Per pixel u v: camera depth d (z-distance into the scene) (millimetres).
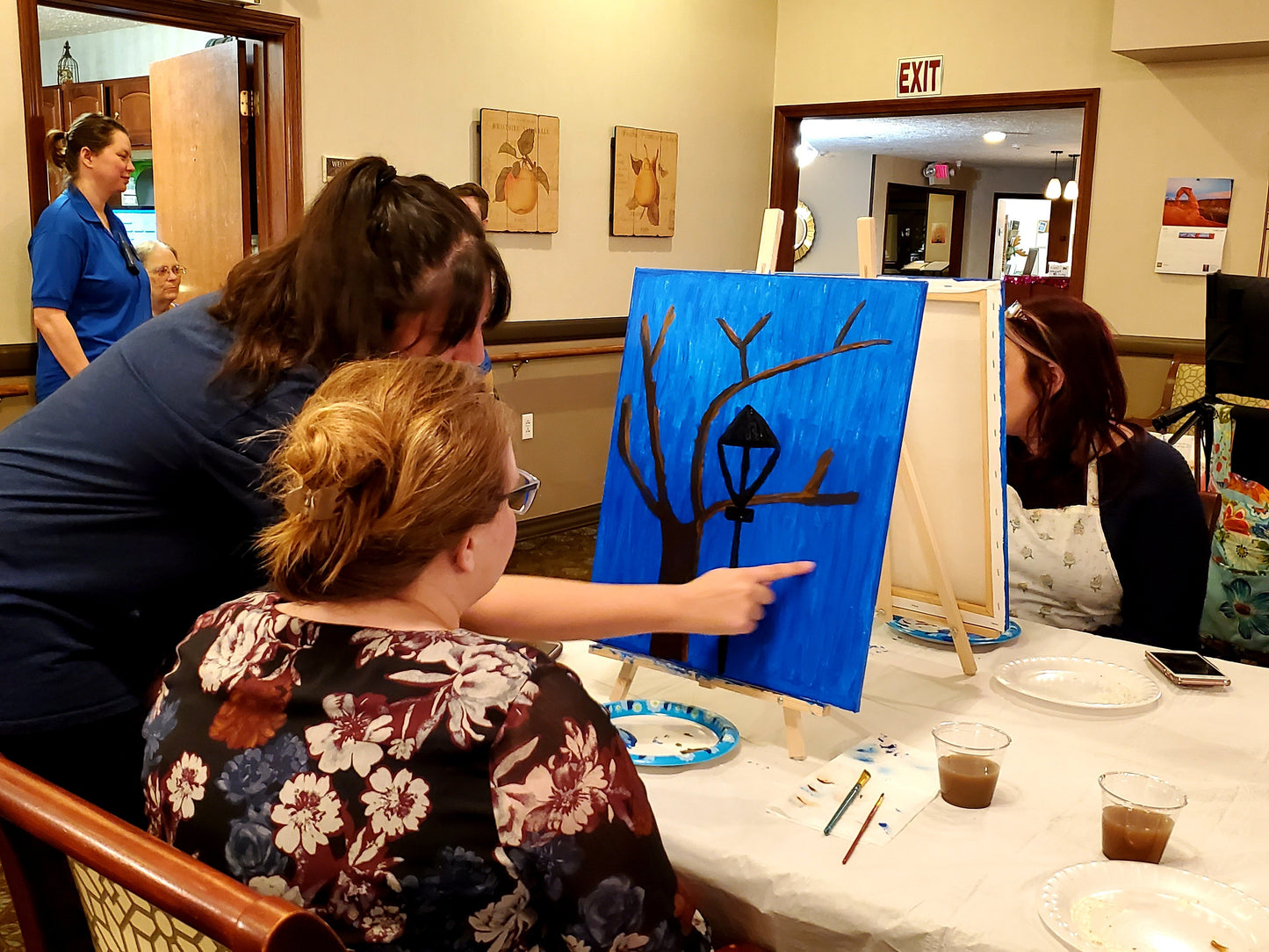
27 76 3227
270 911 631
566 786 756
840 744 1325
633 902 789
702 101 5570
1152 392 5000
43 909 918
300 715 773
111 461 1076
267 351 1025
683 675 1389
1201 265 4836
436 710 752
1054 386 1767
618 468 1518
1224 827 1115
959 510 1509
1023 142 10008
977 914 956
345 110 4070
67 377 3221
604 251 5219
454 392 822
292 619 811
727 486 1393
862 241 1498
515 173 4668
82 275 3254
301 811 748
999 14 5215
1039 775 1230
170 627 1203
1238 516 1760
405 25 4215
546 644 1605
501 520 878
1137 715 1403
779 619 1316
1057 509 1868
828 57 5777
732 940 1086
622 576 1491
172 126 4246
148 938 788
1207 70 4727
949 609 1512
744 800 1173
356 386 828
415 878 734
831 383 1327
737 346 1422
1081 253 5141
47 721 1134
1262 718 1396
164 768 816
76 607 1130
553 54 4797
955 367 1446
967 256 13789
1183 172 4840
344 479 768
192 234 4254
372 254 1004
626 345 1543
